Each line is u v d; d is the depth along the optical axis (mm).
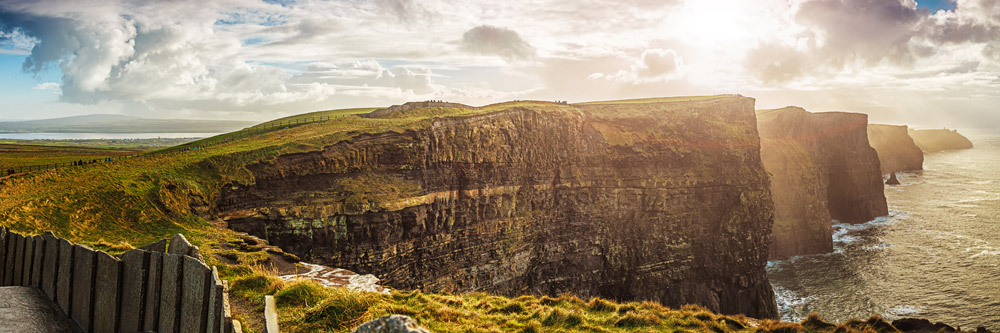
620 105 114875
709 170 113625
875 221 182750
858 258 136125
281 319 16578
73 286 15062
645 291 107438
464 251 89562
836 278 120062
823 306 104500
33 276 17766
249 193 66125
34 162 110500
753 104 126250
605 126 110562
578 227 104812
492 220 93188
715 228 113500
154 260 12430
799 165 158625
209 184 62844
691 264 111500
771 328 24531
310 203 69625
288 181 69750
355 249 72688
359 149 76562
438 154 85250
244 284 20000
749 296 114500
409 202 77812
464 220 89375
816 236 151125
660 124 113125
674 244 109250
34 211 44000
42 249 17281
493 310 22656
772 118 171875
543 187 101062
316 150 72188
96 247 33375
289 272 30609
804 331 24531
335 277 29578
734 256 113000
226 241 41062
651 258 107562
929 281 112375
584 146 107250
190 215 56219
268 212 65875
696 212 111688
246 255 32719
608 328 22109
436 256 84812
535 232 99875
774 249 144625
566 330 20844
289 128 91188
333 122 92250
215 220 60656
